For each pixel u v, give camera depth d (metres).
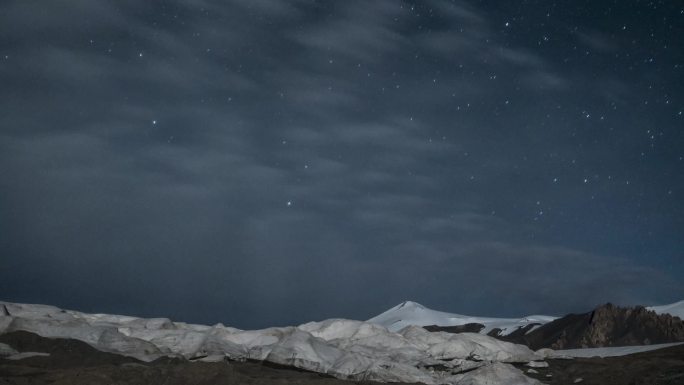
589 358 33.00
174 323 34.72
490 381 25.16
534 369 30.92
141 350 26.08
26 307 30.98
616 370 28.52
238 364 26.30
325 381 23.19
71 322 27.58
